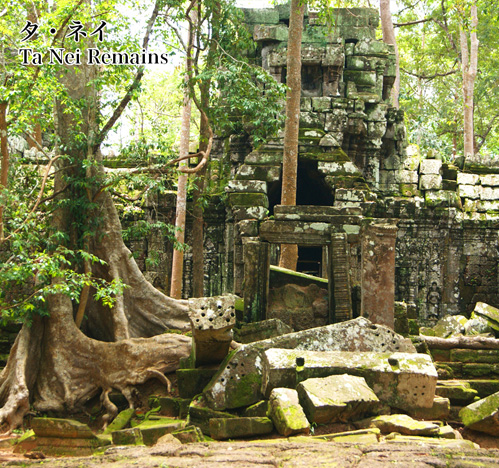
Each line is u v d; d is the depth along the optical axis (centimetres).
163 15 1356
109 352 1148
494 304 2055
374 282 1195
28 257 1177
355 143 2075
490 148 3438
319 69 2069
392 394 895
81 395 1120
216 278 2033
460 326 1382
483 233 2080
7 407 1042
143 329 1272
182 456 666
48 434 833
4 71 1102
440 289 2053
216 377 959
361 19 2142
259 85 2023
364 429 798
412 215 2066
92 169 1271
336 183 1820
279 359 912
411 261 2061
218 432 817
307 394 830
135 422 1021
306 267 2497
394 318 1203
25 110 1100
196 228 1753
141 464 607
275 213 1246
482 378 1161
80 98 1253
